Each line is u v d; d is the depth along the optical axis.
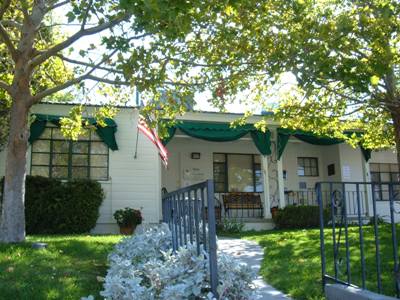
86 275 6.43
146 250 6.38
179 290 3.98
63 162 14.79
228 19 9.19
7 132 13.43
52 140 14.80
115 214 14.33
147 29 7.04
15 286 5.61
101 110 12.09
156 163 15.45
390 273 6.87
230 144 18.89
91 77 9.17
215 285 4.29
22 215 9.20
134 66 8.46
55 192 13.51
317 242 10.08
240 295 4.49
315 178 19.77
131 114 15.35
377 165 19.92
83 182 13.83
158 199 15.23
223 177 18.55
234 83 10.33
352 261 7.74
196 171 18.25
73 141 14.95
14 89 9.42
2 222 9.09
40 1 9.40
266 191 16.75
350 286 5.12
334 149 19.42
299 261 7.95
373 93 10.11
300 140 18.48
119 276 4.64
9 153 9.34
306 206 16.30
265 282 6.65
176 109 10.80
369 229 12.20
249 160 19.00
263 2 8.76
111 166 15.09
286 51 8.45
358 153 19.38
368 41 8.44
